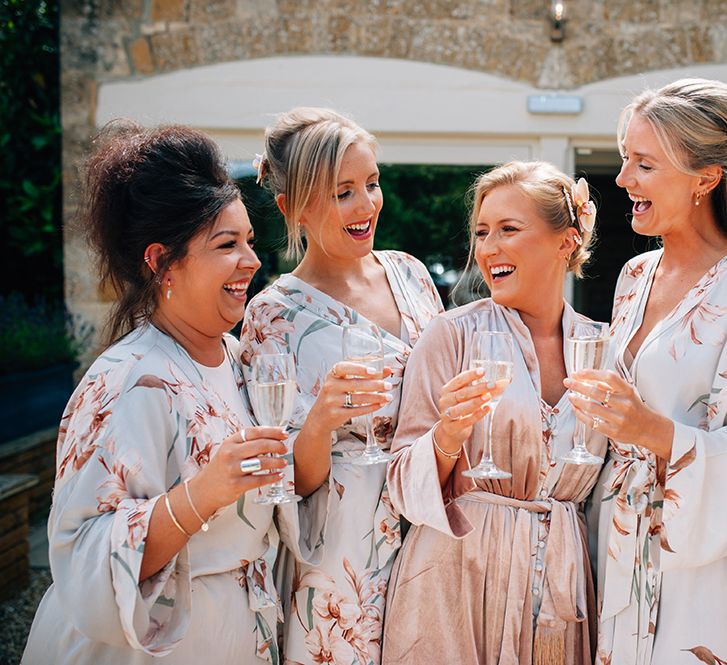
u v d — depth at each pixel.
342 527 2.00
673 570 1.85
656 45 4.64
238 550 1.78
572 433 1.91
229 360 1.99
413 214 4.75
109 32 4.70
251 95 4.71
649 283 2.05
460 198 4.75
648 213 1.95
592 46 4.67
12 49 5.68
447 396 1.71
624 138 2.02
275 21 4.68
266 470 1.55
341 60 4.70
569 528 1.90
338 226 2.11
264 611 1.84
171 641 1.62
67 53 4.71
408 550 1.95
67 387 5.73
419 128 4.71
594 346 1.75
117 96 4.71
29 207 5.75
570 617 1.85
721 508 1.78
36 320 5.74
